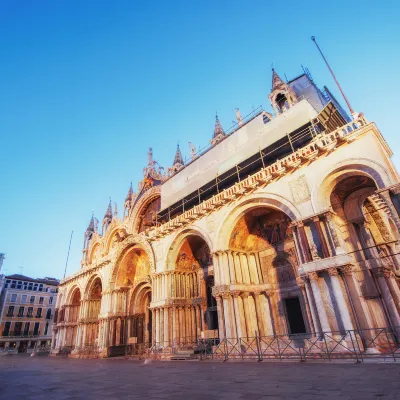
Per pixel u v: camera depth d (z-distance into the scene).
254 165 23.95
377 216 19.53
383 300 16.03
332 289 14.41
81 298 39.97
